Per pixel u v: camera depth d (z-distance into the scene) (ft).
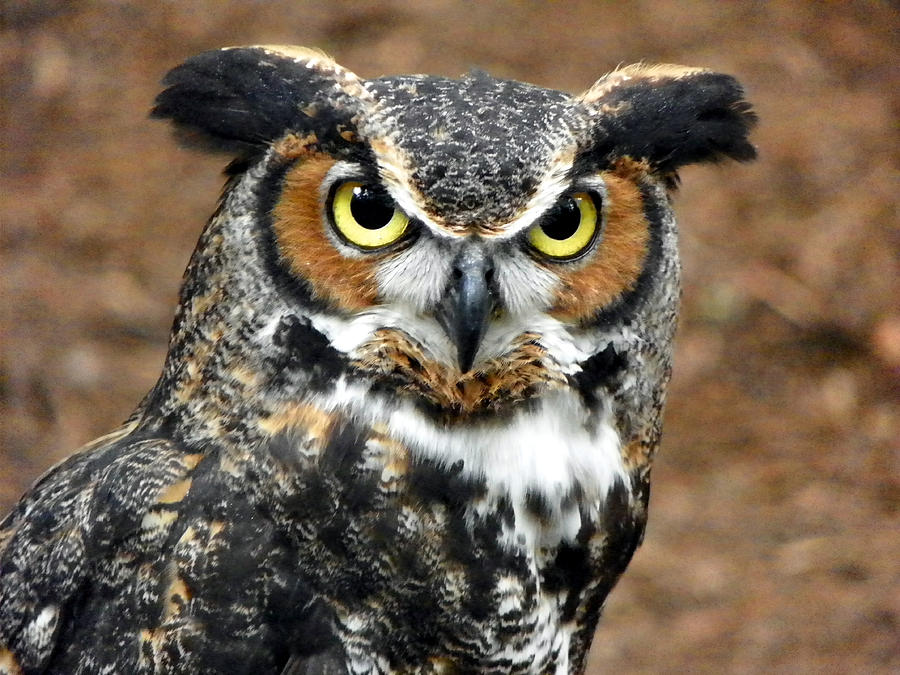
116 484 11.12
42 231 18.57
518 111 11.14
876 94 21.45
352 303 11.12
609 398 11.21
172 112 11.18
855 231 18.85
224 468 11.10
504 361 11.17
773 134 20.61
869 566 14.46
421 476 11.10
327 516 11.09
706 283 18.24
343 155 11.09
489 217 11.11
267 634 11.08
